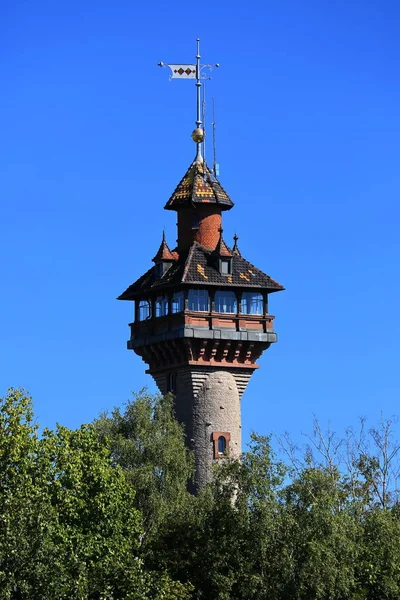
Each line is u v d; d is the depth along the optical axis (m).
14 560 97.75
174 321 147.12
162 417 138.38
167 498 132.12
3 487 101.81
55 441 107.62
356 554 116.62
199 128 153.62
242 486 116.00
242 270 149.12
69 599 99.88
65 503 106.00
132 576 104.62
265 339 148.62
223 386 147.38
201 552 115.38
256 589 112.25
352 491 132.25
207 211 150.75
